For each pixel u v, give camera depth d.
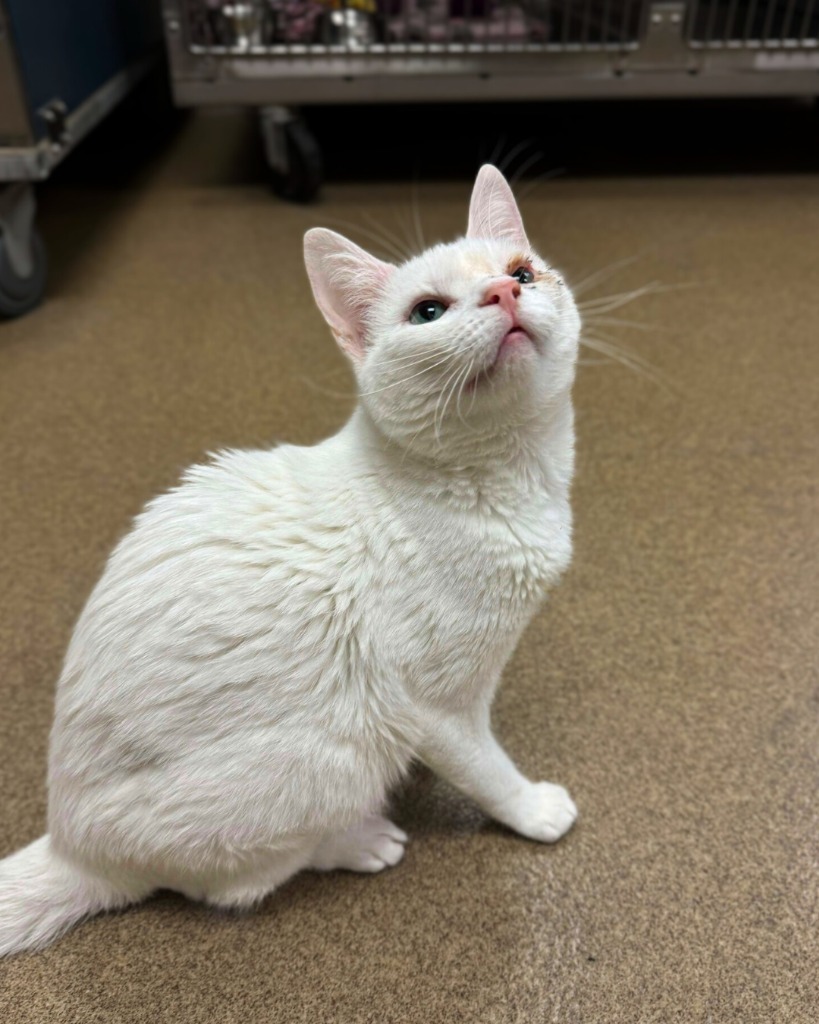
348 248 0.79
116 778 0.73
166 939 0.83
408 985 0.78
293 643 0.73
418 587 0.74
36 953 0.82
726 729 1.00
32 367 1.73
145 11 2.74
